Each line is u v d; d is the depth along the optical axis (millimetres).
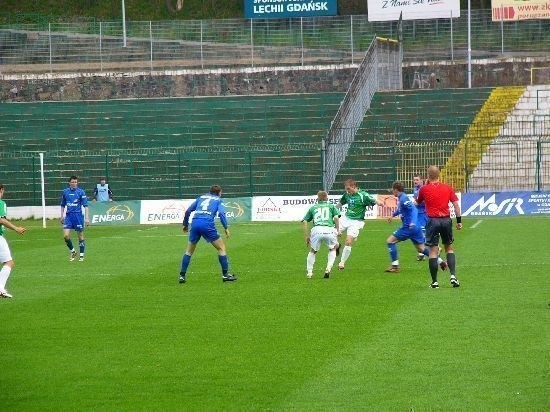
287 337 21141
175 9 105750
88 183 70188
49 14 104750
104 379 17766
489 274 31078
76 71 85688
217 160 69625
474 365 17984
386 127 70125
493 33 87625
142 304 26531
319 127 73062
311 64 84812
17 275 34156
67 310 25750
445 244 28391
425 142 68000
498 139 67500
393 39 86500
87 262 38344
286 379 17375
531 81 79938
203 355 19531
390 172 66062
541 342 19797
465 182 63500
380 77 76938
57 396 16656
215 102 76375
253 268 34812
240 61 87938
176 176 69250
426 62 81312
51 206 67188
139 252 42188
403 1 85125
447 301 25500
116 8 105375
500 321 22266
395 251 32844
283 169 68688
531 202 59094
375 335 21031
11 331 22719
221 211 30891
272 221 60750
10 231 57125
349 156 67500
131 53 89938
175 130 74250
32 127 75250
